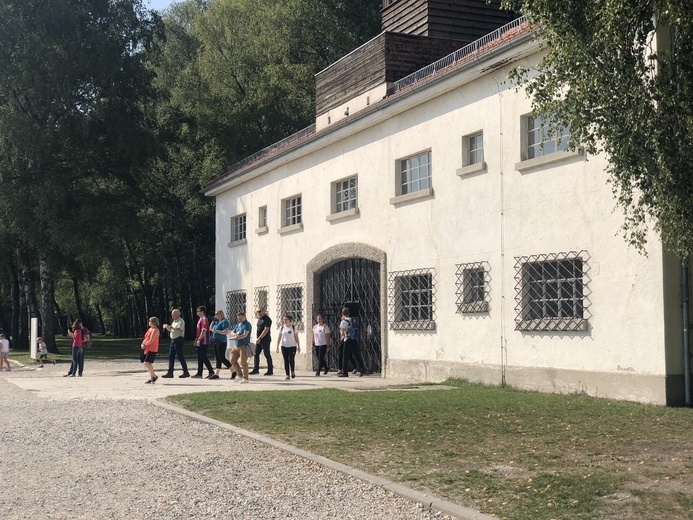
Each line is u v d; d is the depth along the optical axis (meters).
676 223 9.09
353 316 22.73
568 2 9.34
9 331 61.06
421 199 19.58
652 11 9.05
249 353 28.83
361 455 9.08
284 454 9.33
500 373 16.75
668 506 6.55
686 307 13.21
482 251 17.41
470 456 8.91
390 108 20.41
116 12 39.53
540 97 10.20
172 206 49.88
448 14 24.70
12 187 35.41
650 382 13.30
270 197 27.89
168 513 6.69
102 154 37.53
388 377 20.66
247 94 45.22
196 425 11.80
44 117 38.25
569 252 15.07
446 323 18.56
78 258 38.06
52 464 9.03
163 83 52.22
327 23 42.88
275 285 27.25
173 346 21.42
